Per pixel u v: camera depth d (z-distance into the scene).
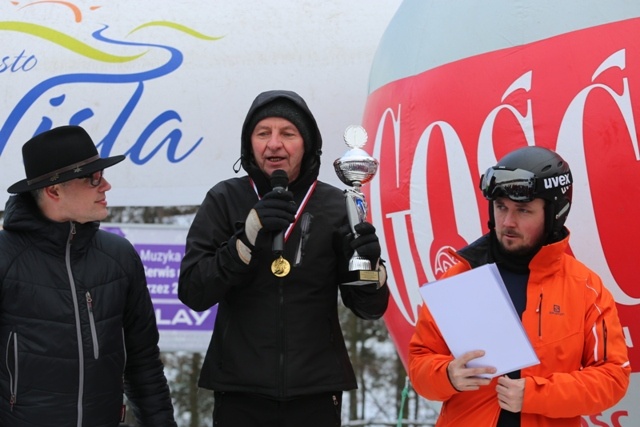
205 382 3.19
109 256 3.16
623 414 3.66
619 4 3.67
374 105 4.60
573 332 2.78
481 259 2.94
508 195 2.80
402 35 4.43
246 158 3.24
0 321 3.01
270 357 3.07
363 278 2.97
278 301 3.10
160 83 6.14
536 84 3.71
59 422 2.97
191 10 6.21
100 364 3.05
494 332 2.68
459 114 3.93
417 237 4.16
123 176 6.16
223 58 6.12
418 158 4.14
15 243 3.04
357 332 12.67
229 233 3.23
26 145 3.08
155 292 7.15
